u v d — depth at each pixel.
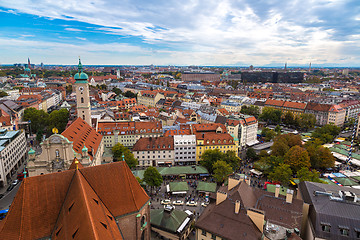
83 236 36.28
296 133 191.25
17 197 45.66
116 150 124.00
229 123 164.12
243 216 57.31
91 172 51.94
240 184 65.88
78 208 42.16
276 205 61.84
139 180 99.19
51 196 48.28
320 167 127.94
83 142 104.38
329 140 165.00
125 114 196.12
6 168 112.12
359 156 136.12
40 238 45.59
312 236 55.59
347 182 103.44
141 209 55.44
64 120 191.12
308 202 62.22
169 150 133.00
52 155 81.12
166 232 73.25
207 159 120.12
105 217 46.22
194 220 82.12
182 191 100.44
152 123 157.38
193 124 155.50
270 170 117.50
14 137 123.81
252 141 173.00
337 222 54.72
